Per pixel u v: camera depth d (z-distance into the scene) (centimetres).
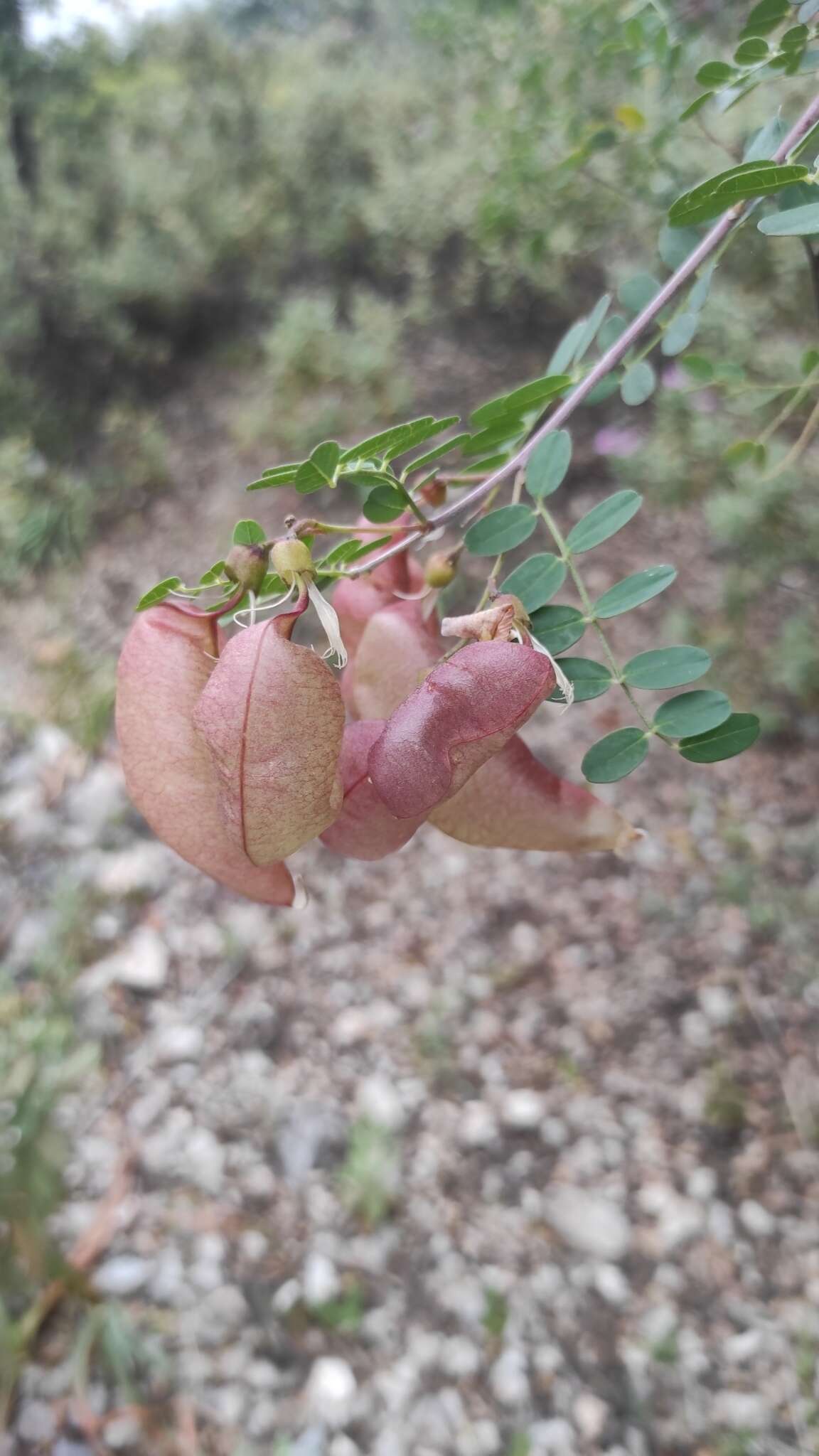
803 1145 56
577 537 20
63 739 80
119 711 17
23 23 114
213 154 119
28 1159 50
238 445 102
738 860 69
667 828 72
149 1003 65
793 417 74
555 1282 52
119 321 108
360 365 97
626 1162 57
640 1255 53
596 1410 48
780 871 68
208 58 131
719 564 83
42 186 114
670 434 82
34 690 84
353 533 18
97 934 68
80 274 106
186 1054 62
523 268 94
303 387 100
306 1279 53
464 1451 47
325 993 65
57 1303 51
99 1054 61
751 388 34
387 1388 49
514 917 68
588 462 88
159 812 17
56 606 91
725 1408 48
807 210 19
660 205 45
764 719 74
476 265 101
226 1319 51
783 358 73
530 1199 55
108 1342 47
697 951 65
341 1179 56
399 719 16
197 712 16
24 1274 51
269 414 100
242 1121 59
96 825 74
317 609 16
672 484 81
